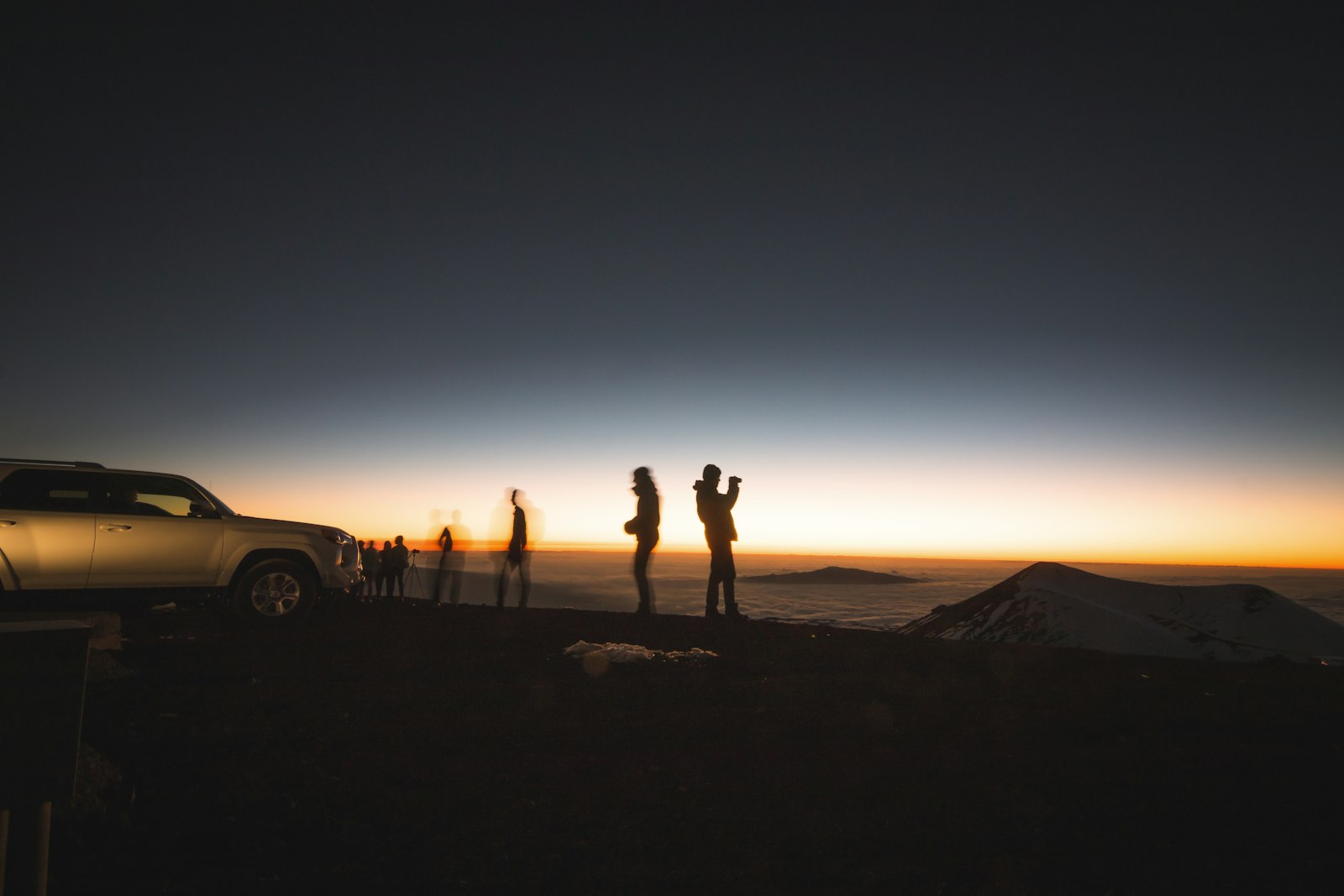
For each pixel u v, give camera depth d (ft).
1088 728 16.29
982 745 15.03
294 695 18.78
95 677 19.88
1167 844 10.31
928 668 23.44
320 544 32.94
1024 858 9.89
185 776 12.62
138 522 29.25
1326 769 13.48
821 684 20.79
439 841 10.36
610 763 13.78
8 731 6.51
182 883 8.95
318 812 11.25
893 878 9.39
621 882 9.29
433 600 52.80
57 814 10.28
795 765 13.75
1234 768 13.56
